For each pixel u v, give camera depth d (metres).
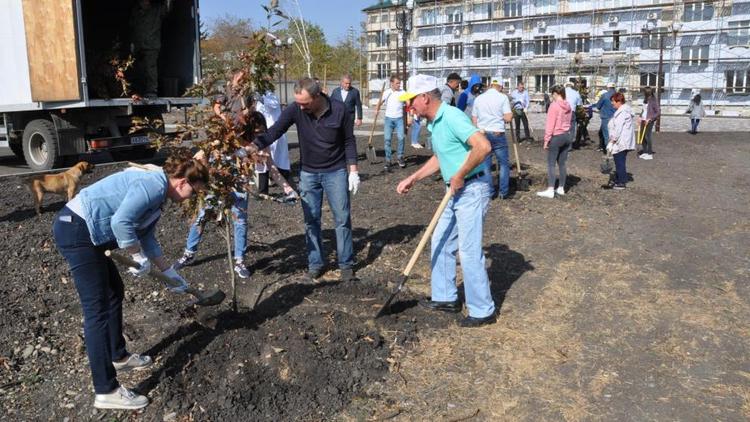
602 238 7.13
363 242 6.79
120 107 11.34
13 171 11.99
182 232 6.95
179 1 11.93
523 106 16.81
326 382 3.86
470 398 3.77
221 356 4.07
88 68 11.23
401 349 4.33
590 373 4.04
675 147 16.92
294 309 4.86
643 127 14.57
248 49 4.64
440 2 50.69
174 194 3.61
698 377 3.98
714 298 5.30
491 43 48.06
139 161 12.48
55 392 3.79
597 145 16.61
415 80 4.55
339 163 5.44
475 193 4.53
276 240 6.81
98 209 3.43
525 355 4.27
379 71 59.19
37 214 7.48
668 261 6.29
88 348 3.49
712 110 38.47
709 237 7.27
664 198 9.55
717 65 38.28
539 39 45.38
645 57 40.72
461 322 4.71
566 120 8.98
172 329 4.48
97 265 3.48
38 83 10.70
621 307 5.09
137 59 11.73
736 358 4.23
